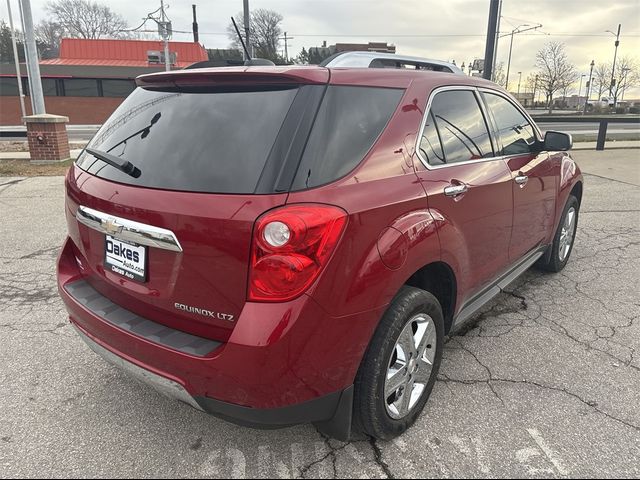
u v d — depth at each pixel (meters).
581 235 6.09
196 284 2.05
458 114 3.02
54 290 4.43
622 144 16.28
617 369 3.18
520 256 3.81
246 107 2.20
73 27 72.56
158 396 2.93
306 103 2.13
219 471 2.35
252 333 1.91
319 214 1.96
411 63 4.27
